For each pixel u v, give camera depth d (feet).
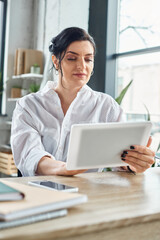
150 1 8.30
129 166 3.90
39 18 12.60
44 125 4.83
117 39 9.36
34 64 11.84
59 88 4.97
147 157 3.50
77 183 3.08
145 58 8.55
